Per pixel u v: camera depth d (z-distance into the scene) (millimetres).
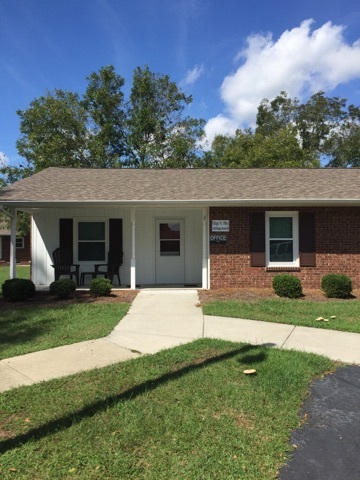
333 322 7199
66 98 27172
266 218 11523
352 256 11352
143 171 14422
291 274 11336
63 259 12234
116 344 5859
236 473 2807
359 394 4168
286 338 6219
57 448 3098
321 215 11391
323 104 41438
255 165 28484
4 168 24516
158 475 2775
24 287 9523
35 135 24609
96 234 12727
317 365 4930
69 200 10227
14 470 2822
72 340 6008
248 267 11344
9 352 5414
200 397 3986
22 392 4098
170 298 9875
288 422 3514
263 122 43281
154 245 12820
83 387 4230
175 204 10625
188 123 31031
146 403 3859
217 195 11047
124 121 30484
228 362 5016
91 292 10438
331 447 3164
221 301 9344
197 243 12922
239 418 3578
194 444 3156
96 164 27547
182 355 5281
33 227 12492
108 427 3406
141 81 30172
